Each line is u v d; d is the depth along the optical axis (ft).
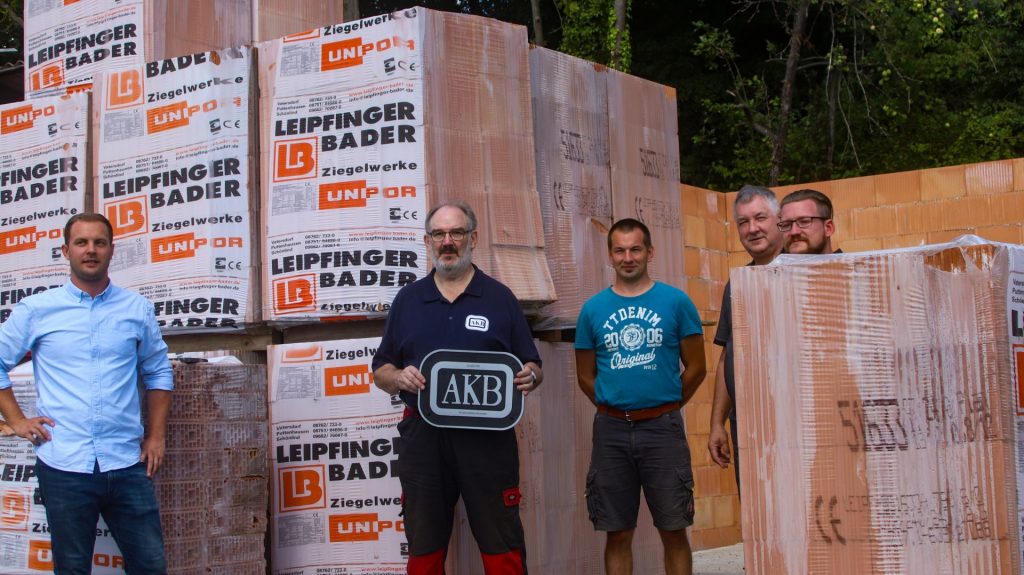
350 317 15.78
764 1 52.34
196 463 14.74
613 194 18.57
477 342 13.85
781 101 49.55
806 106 53.98
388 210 15.58
